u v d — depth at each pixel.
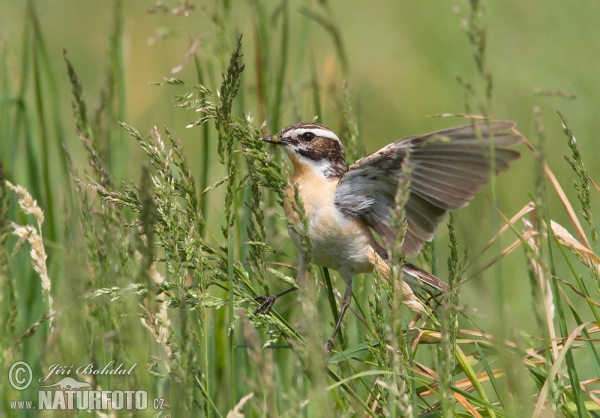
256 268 9.14
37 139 16.25
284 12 12.79
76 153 16.88
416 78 21.83
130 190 8.82
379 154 10.07
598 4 22.00
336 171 11.47
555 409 8.05
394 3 23.80
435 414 9.10
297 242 10.82
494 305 7.84
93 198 10.12
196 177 15.55
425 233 10.84
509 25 22.17
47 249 11.48
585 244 9.81
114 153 12.32
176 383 7.60
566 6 22.14
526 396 7.36
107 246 8.78
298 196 8.13
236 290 9.09
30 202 8.79
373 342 9.38
